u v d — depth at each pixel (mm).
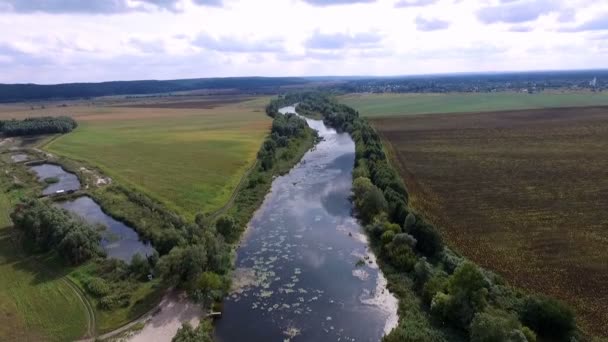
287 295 48500
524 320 39656
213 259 51250
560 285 46438
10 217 68500
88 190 86000
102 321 42969
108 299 45875
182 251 49062
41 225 59031
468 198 74062
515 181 82812
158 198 79250
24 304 45750
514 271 49594
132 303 46000
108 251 59656
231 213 72438
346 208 74812
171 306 45531
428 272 48250
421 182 84125
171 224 63375
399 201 64438
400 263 52094
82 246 55375
